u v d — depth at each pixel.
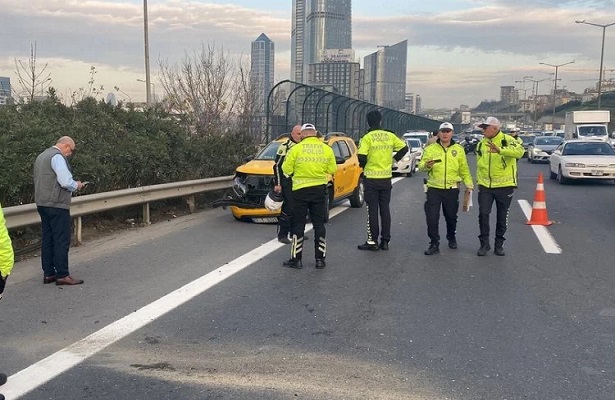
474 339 5.12
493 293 6.54
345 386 4.18
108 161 11.05
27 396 4.04
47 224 6.76
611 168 18.92
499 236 8.50
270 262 7.97
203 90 23.75
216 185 13.38
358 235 10.09
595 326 5.47
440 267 7.75
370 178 8.64
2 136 8.70
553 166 21.31
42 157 6.68
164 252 8.58
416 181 21.02
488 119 8.39
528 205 14.11
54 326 5.42
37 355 4.75
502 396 4.05
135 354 4.77
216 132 18.39
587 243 9.37
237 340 5.09
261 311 5.87
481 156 8.44
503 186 8.37
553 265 7.88
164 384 4.23
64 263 6.76
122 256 8.30
